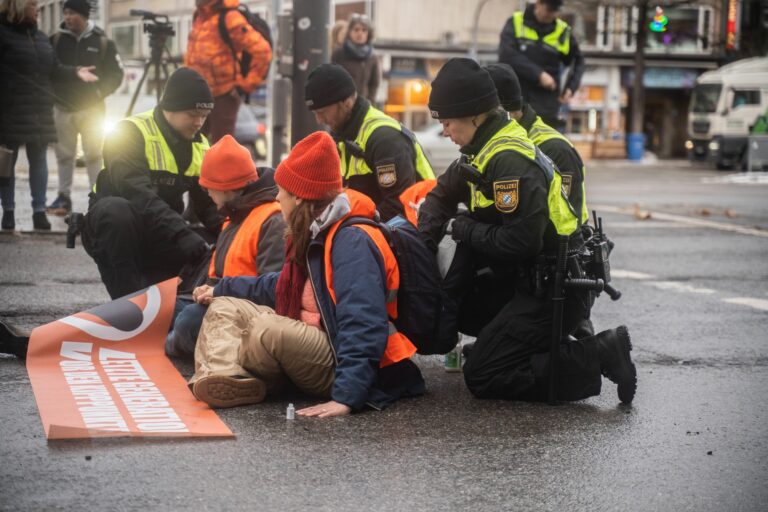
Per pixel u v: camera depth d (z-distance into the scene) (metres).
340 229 4.97
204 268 6.12
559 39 10.41
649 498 3.91
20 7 9.92
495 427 4.74
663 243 12.44
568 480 4.08
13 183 10.40
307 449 4.32
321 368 4.91
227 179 5.66
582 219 6.13
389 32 40.78
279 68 10.88
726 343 6.82
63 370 5.23
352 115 6.32
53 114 10.53
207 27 10.23
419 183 6.01
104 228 6.15
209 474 3.98
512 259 5.01
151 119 6.43
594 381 5.12
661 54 46.41
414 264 5.12
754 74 35.41
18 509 3.57
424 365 6.00
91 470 3.97
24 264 8.84
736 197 20.91
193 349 5.60
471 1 41.69
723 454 4.46
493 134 5.14
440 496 3.85
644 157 44.19
